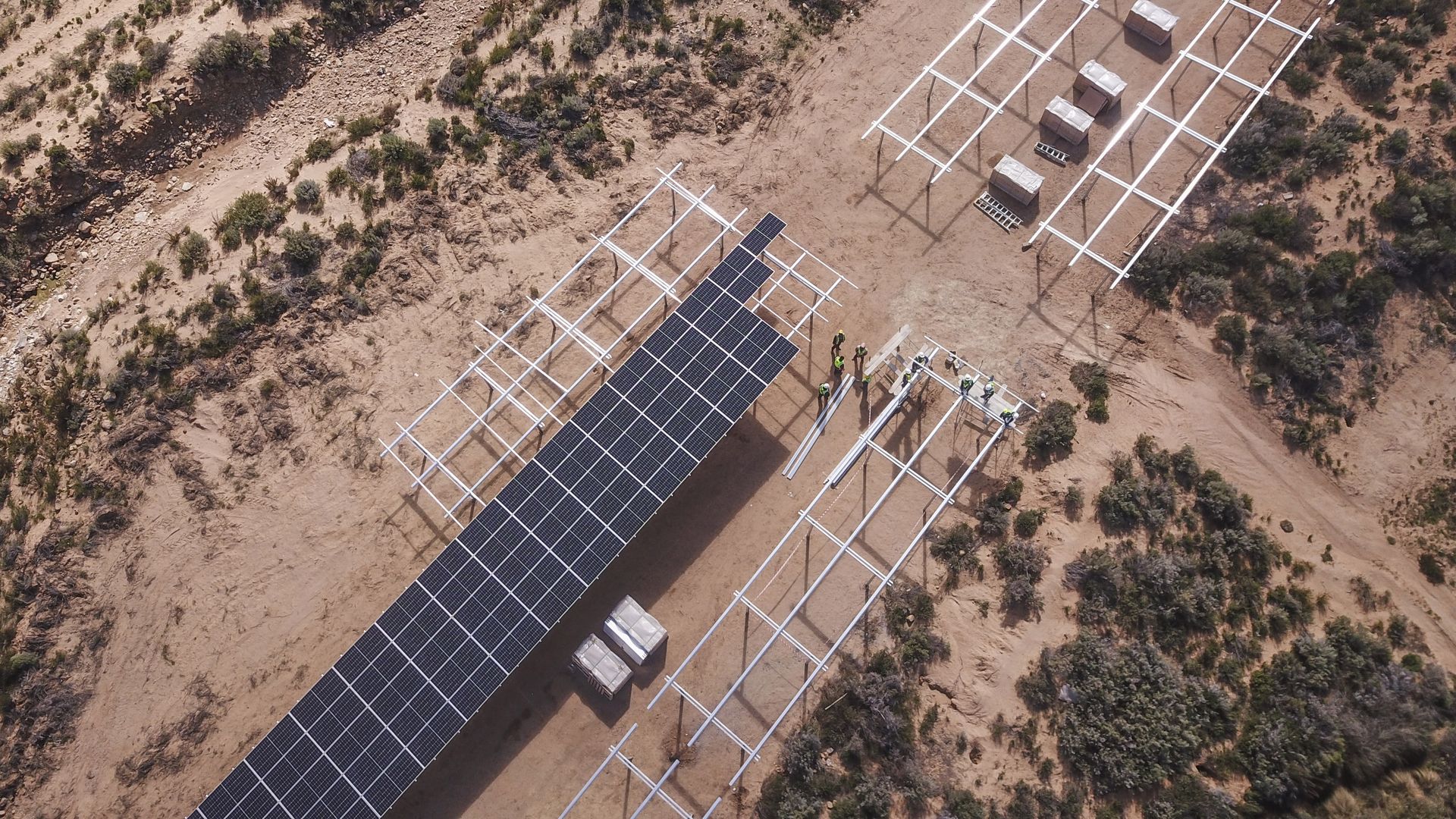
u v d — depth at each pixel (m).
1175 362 43.41
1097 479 41.00
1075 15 51.59
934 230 46.91
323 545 40.31
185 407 41.62
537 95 48.44
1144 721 35.62
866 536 40.84
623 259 43.34
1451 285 43.59
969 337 44.62
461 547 37.00
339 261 44.75
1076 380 43.28
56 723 37.22
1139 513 39.66
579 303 44.94
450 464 41.97
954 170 48.28
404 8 51.31
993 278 45.78
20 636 38.09
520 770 37.47
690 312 41.41
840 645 38.12
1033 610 38.50
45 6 51.12
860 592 39.78
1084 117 48.03
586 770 37.50
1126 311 44.66
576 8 50.84
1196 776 35.06
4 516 40.09
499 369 43.41
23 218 45.78
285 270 44.25
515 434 42.81
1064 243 46.34
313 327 43.41
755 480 41.97
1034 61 50.91
